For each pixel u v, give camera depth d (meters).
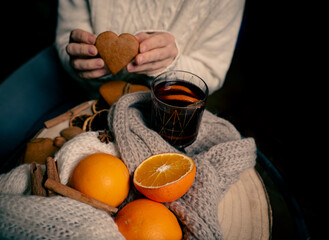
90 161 0.35
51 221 0.31
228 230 0.38
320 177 0.84
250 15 1.24
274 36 1.21
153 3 0.57
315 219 0.75
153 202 0.34
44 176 0.36
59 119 0.49
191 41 0.63
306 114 1.00
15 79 0.53
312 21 1.10
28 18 1.38
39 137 0.47
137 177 0.35
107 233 0.31
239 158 0.41
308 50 1.13
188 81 0.42
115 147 0.40
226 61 0.65
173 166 0.36
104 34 0.45
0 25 1.33
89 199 0.33
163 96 0.40
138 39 0.50
